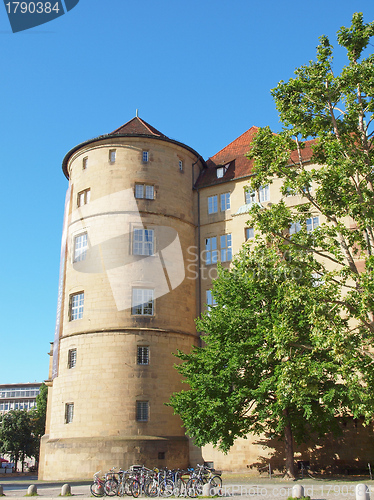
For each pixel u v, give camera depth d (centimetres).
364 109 2252
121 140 4022
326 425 2714
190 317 3866
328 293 2020
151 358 3519
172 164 4112
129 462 3234
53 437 3562
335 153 2123
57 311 3959
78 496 2269
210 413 2667
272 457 3244
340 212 2123
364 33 2205
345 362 1991
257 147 2369
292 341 2192
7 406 11644
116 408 3366
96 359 3503
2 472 6462
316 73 2250
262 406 2664
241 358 2645
